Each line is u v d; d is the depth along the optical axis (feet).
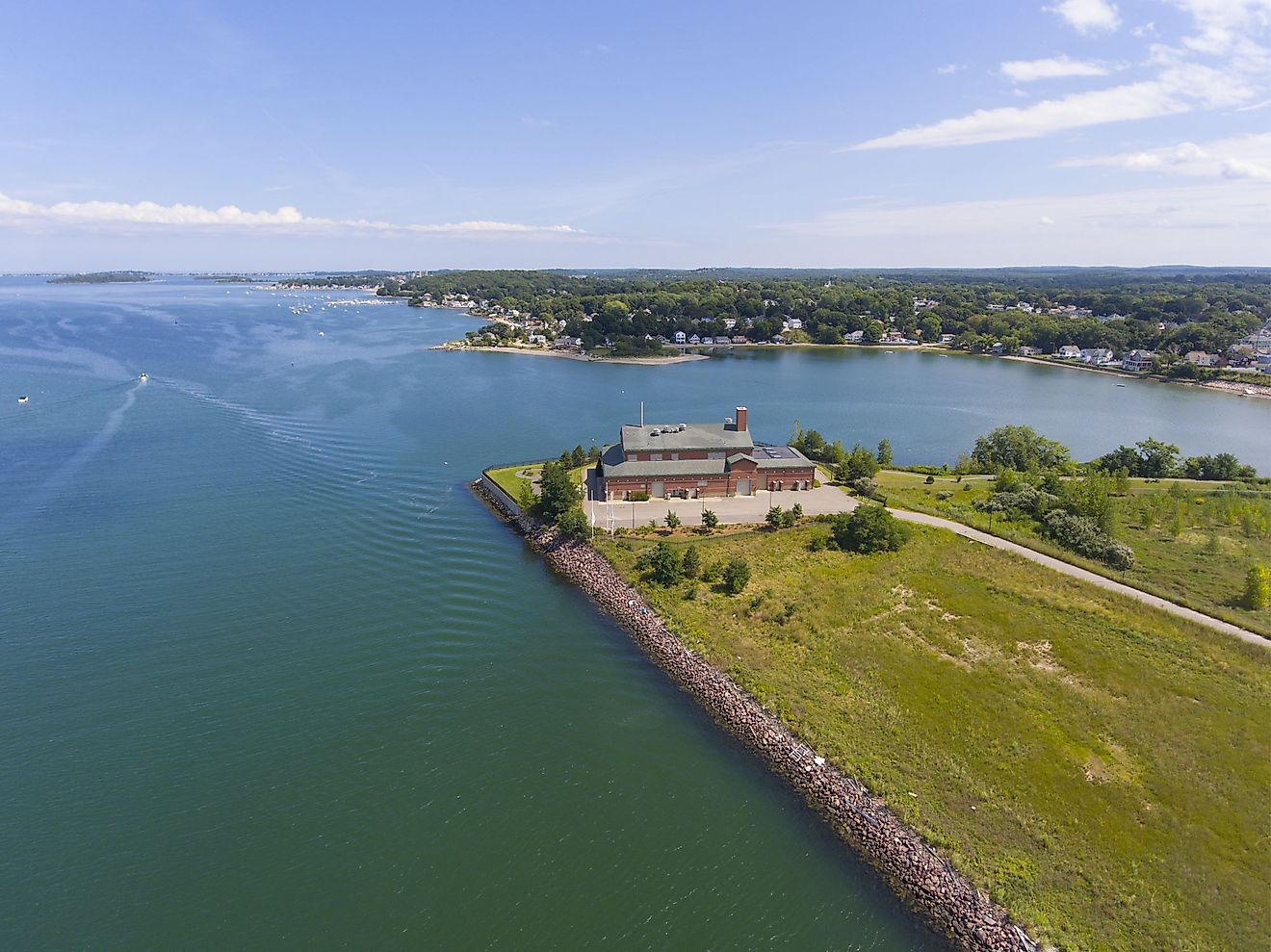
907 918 136.56
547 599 260.42
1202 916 133.49
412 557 291.58
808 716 187.73
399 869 148.97
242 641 227.61
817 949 132.05
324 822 160.04
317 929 136.26
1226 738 180.45
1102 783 165.89
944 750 176.24
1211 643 222.69
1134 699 195.83
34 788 167.43
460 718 194.80
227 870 147.95
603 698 204.44
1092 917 132.87
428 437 487.20
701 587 258.16
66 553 285.43
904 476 414.21
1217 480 431.02
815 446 440.04
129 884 144.87
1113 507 334.24
